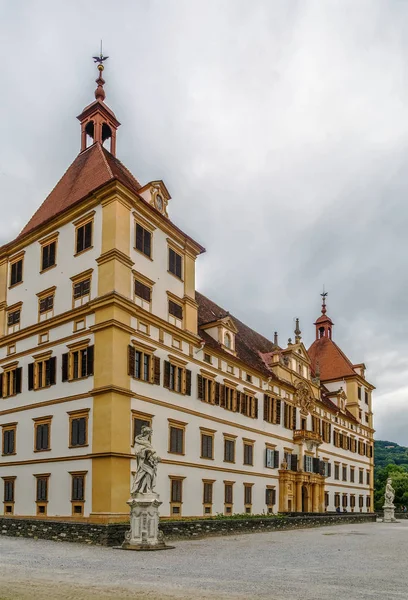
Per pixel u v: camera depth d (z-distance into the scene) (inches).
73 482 1526.8
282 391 2551.7
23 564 852.0
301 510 2522.1
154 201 1814.7
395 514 3405.5
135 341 1601.9
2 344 1884.8
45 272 1800.0
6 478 1750.7
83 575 746.2
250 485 2167.8
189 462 1800.0
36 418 1690.5
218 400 2023.9
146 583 683.4
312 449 2719.0
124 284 1601.9
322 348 3838.6
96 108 2041.1
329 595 612.1
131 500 1112.2
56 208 1905.8
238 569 820.0
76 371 1605.6
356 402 3575.3
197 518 1786.4
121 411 1507.1
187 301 1892.2
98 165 1886.1
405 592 641.6
